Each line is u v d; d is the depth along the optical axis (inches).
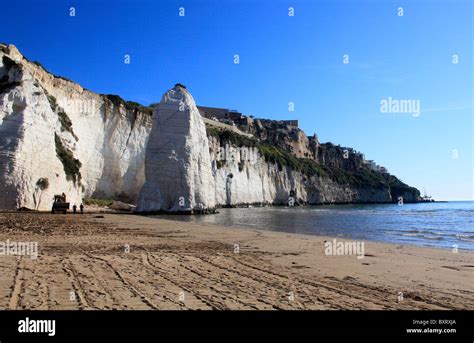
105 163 2491.4
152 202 1921.8
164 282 329.7
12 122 1578.5
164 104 2057.1
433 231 1149.1
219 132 3646.7
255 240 725.3
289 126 6825.8
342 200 5910.4
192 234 827.4
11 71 1691.7
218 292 300.8
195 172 2028.8
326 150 7194.9
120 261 427.2
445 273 412.5
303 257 511.8
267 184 4097.0
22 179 1528.1
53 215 1346.0
